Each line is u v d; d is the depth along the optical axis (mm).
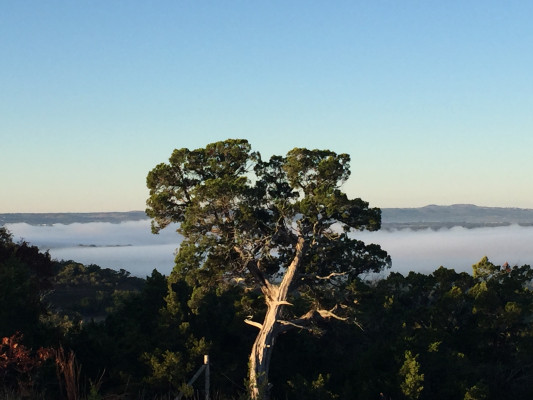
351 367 33312
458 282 43594
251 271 38375
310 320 38469
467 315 39031
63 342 28250
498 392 34094
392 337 37312
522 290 40562
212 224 36656
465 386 29328
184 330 32562
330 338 38875
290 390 32531
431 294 43250
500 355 36688
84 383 23531
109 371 28391
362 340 39188
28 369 18078
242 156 38188
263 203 38062
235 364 32875
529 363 35562
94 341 29672
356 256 38938
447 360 31078
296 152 37219
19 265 30969
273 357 37406
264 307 40219
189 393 24484
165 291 37594
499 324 36875
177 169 37688
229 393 30250
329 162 36344
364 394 29000
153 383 28094
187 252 35719
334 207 35906
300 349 38469
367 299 39375
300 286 39719
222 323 37500
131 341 30859
